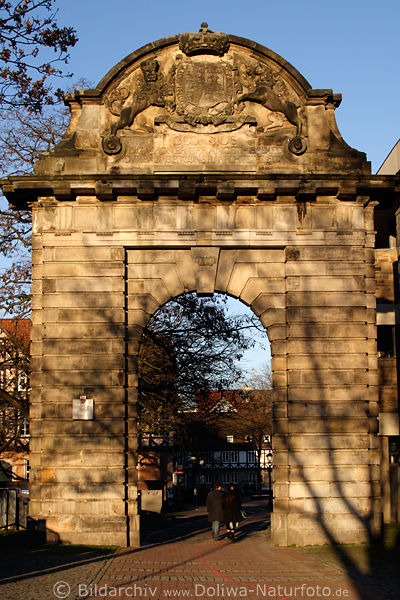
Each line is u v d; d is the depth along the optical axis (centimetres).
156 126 2453
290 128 2469
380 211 3183
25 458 5788
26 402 3375
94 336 2361
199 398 4466
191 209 2419
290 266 2403
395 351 3108
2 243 3638
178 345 3781
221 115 2461
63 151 2439
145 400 3866
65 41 1944
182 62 2486
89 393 2333
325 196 2434
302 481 2298
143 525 3456
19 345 3506
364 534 2277
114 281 2384
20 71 1947
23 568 1759
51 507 2267
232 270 2425
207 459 8400
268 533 2744
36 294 2395
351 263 2412
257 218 2420
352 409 2341
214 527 2488
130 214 2416
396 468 2914
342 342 2372
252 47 2470
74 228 2411
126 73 2478
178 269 2422
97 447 2300
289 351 2366
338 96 2475
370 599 1380
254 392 8194
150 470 6662
